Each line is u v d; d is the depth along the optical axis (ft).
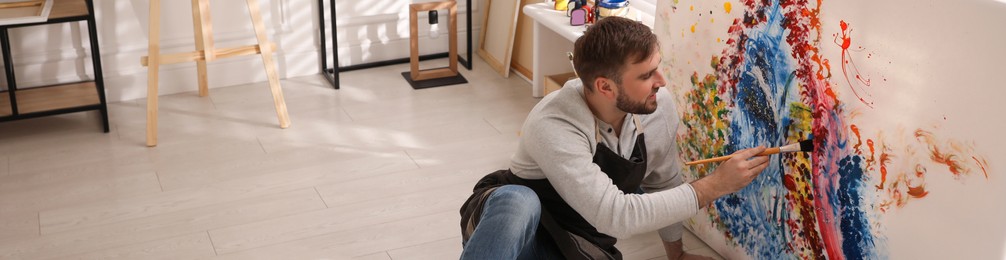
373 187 11.32
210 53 12.63
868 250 7.52
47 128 13.26
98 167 11.98
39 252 9.84
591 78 6.83
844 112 7.35
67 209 10.81
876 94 7.02
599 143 7.27
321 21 15.07
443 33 16.48
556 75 14.01
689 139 9.36
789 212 8.31
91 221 10.52
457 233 10.17
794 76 7.72
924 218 6.91
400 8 15.93
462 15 16.40
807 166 7.91
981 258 6.53
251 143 12.74
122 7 14.05
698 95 9.01
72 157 12.29
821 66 7.43
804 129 7.79
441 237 10.09
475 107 14.08
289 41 15.31
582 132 7.07
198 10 13.97
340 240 10.04
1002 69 6.03
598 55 6.67
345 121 13.53
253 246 9.94
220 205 10.88
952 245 6.73
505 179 7.84
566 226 7.62
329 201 10.95
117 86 14.39
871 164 7.25
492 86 15.03
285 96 14.61
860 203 7.46
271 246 9.94
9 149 12.53
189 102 14.37
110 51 14.17
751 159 7.33
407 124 13.39
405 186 11.35
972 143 6.36
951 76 6.39
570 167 6.94
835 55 7.27
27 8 12.55
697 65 8.90
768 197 8.55
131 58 14.37
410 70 15.35
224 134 13.07
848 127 7.36
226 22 14.76
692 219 9.95
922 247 7.00
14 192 11.25
